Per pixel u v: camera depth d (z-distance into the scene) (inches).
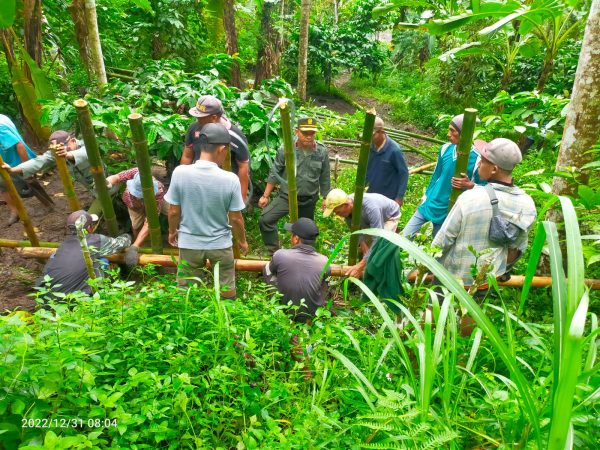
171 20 382.6
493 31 181.9
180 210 133.3
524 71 468.4
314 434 74.0
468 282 119.1
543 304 149.6
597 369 57.4
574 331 45.1
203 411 82.7
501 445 66.1
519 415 69.0
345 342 101.1
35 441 65.2
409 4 247.0
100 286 108.4
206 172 128.9
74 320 89.1
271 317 104.4
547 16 213.5
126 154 229.5
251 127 222.5
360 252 180.5
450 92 507.8
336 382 91.8
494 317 125.8
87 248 123.3
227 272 141.5
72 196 169.3
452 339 74.4
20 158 201.6
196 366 87.5
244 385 85.4
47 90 267.1
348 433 77.5
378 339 92.6
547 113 264.8
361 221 152.0
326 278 145.2
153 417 74.0
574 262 50.8
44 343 78.0
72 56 384.2
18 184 206.1
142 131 144.6
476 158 155.6
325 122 389.1
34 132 282.0
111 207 161.6
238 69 400.2
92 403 78.7
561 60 423.8
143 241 186.5
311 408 79.6
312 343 98.0
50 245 180.9
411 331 106.4
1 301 163.2
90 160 149.3
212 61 295.0
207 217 132.0
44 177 259.8
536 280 149.5
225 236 136.6
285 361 101.8
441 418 71.4
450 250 121.3
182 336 92.7
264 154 219.9
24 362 70.1
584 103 139.3
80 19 292.0
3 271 179.6
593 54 135.8
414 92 558.3
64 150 161.5
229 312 103.3
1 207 224.2
